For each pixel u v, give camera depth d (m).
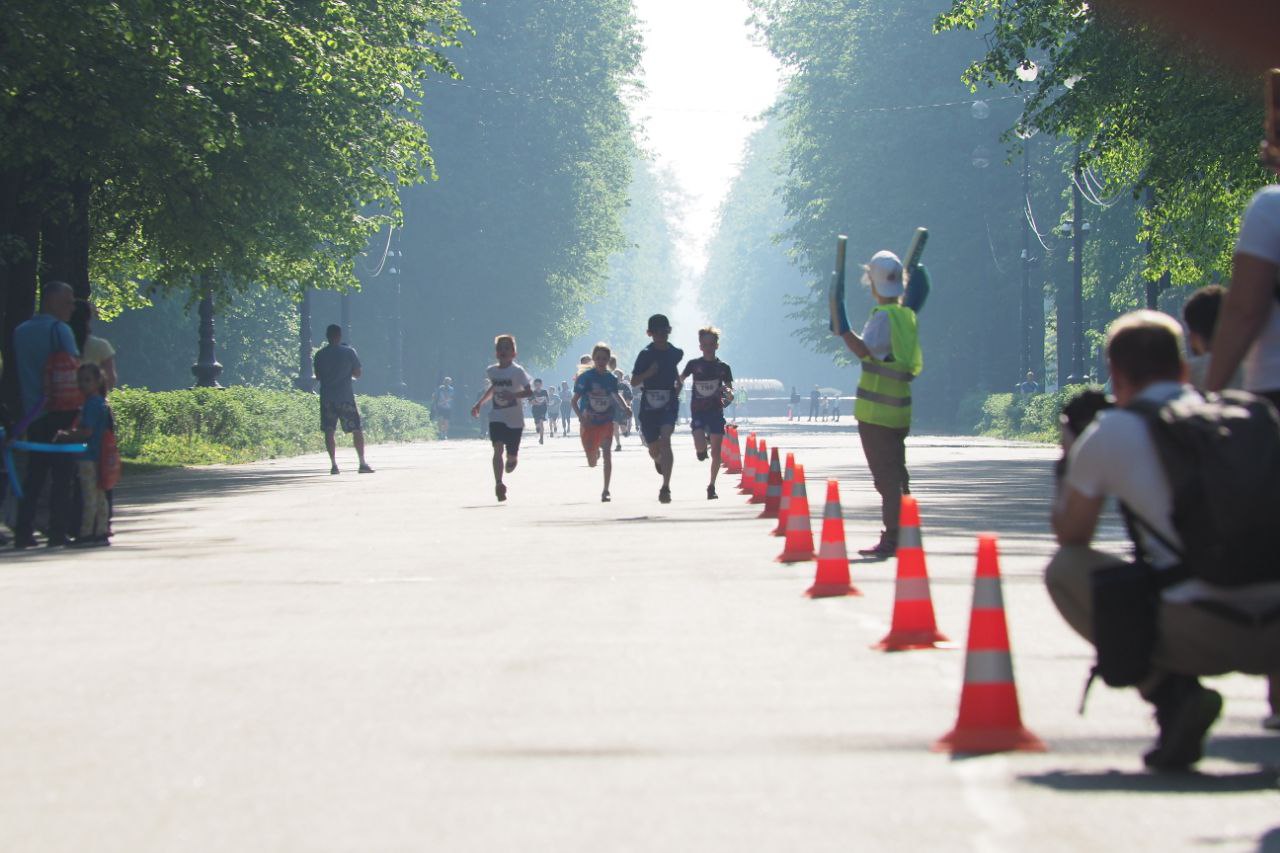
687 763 20.00
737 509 66.19
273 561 46.19
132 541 53.66
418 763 20.16
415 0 114.62
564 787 18.83
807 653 28.47
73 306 53.44
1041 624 31.83
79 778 19.59
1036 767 19.64
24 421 51.41
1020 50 99.38
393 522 61.12
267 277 114.50
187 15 79.56
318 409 153.62
